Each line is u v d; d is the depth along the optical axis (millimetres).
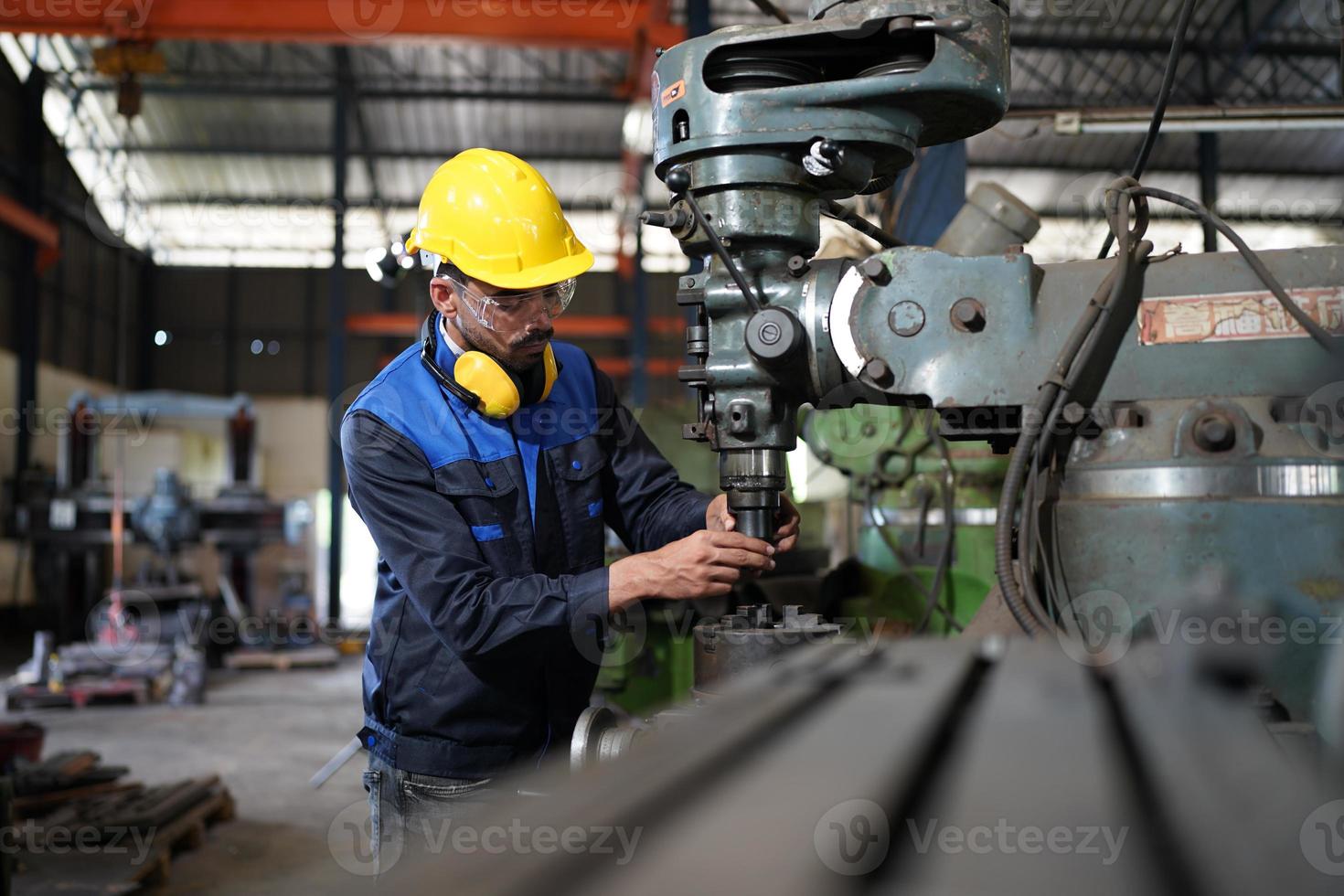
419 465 1207
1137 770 400
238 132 11508
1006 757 413
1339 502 827
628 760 427
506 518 1243
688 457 4004
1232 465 872
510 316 1222
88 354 11438
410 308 12711
